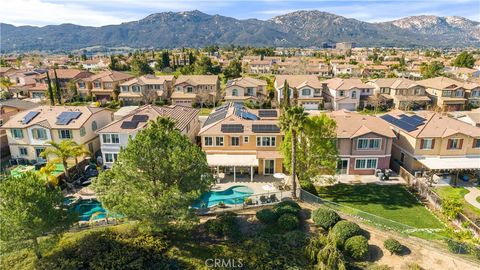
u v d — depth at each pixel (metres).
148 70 145.38
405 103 89.81
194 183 28.47
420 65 164.25
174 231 30.50
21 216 22.39
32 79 118.44
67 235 30.73
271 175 46.59
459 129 46.25
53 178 40.84
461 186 43.47
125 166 27.66
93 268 25.03
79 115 53.94
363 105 92.44
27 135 51.53
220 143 47.75
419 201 39.59
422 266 27.14
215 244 29.44
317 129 39.47
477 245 27.72
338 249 27.98
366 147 45.94
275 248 28.80
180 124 52.09
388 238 29.95
